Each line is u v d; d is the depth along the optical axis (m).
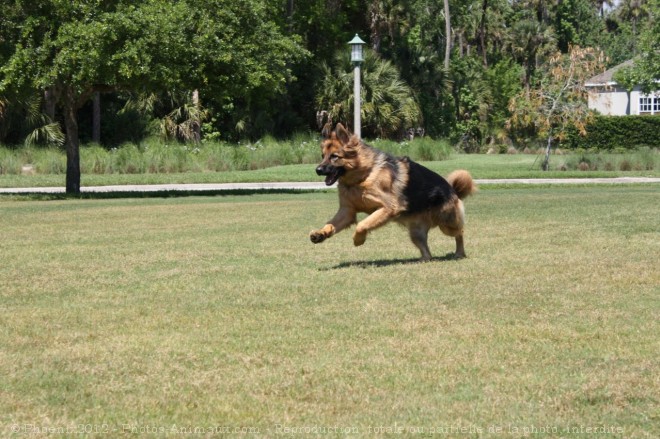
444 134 55.59
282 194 24.88
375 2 54.44
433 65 55.00
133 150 37.69
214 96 25.50
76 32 22.27
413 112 49.16
